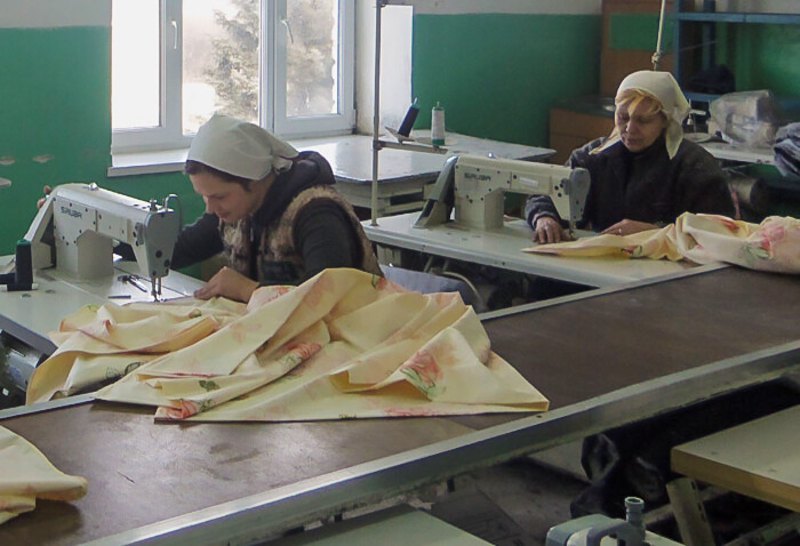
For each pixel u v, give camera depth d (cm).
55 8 395
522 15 548
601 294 232
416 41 507
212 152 244
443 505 210
